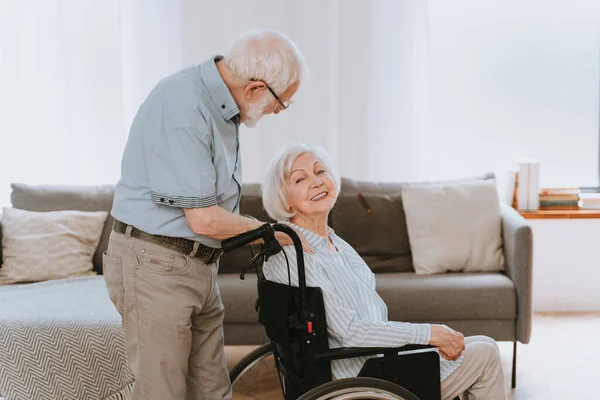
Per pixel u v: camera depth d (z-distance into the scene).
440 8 4.09
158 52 3.96
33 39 3.91
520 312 3.09
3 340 2.60
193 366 2.22
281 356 2.05
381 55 3.95
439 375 1.95
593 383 3.13
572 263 4.01
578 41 4.10
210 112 1.96
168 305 2.01
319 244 2.10
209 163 1.94
